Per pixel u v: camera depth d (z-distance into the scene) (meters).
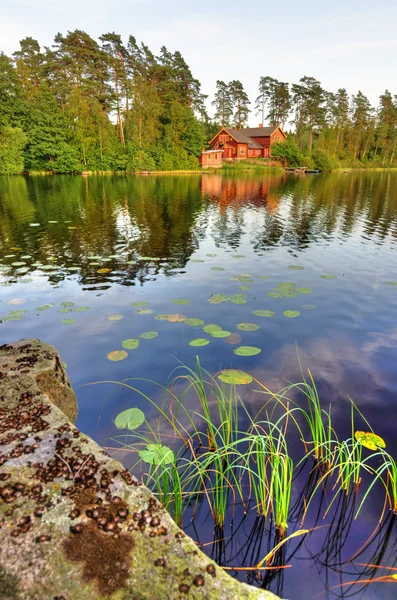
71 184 24.28
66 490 1.50
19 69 36.09
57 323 4.36
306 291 5.46
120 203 15.65
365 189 22.92
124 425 2.61
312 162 49.44
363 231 10.30
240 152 49.53
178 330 4.16
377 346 3.81
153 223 11.29
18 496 1.45
